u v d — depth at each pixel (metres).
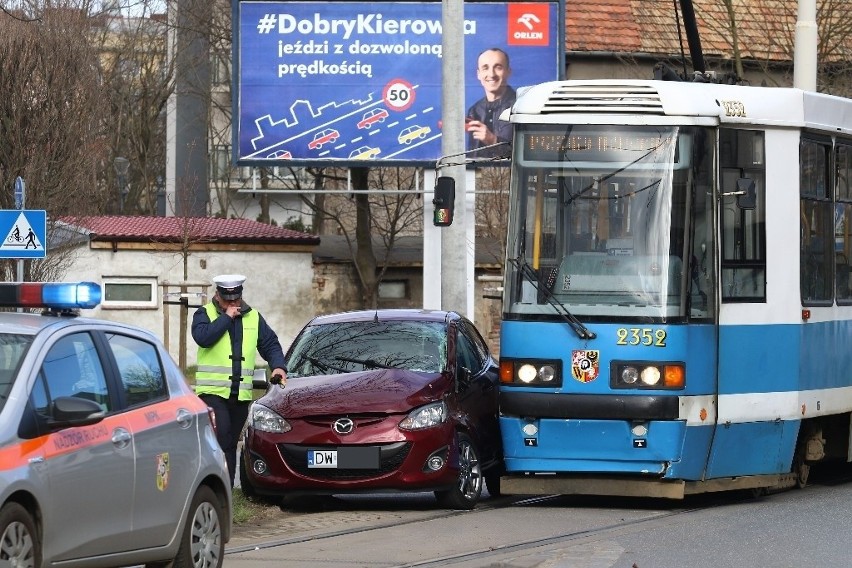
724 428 33.78
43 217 43.91
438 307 80.19
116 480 21.73
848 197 38.66
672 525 31.28
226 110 131.62
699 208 33.59
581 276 33.50
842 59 83.44
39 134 63.50
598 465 33.12
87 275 92.75
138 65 131.88
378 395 34.06
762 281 34.91
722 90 34.75
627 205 33.53
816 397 36.50
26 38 63.50
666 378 32.72
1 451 19.56
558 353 33.25
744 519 32.22
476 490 35.19
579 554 26.67
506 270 34.09
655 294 33.06
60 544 20.39
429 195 78.88
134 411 22.78
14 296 22.92
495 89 77.25
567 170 33.91
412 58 76.94
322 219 128.62
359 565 26.52
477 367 37.62
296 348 37.12
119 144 129.88
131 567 24.36
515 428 33.53
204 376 33.56
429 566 26.28
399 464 33.44
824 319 37.00
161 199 130.88
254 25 77.00
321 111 77.12
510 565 25.61
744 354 34.34
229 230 97.38
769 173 35.34
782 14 93.62
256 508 34.66
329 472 33.53
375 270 99.62
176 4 122.69
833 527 30.86
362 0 76.94
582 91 34.28
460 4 50.03
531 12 77.25
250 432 34.47
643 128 33.72
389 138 77.19
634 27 93.31
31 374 20.78
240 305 33.91
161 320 93.62
